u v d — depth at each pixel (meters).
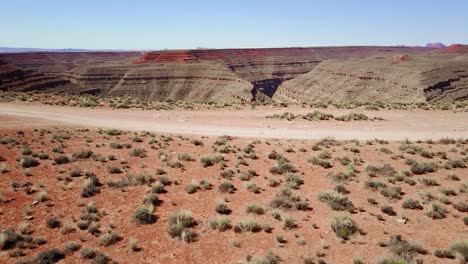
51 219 15.48
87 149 25.50
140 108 47.41
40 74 168.75
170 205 17.59
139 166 22.61
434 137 29.84
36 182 19.47
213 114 42.06
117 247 14.07
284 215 16.25
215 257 13.51
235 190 19.31
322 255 13.43
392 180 20.36
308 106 49.00
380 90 156.88
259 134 31.34
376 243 14.20
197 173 21.66
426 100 128.38
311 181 20.52
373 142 28.25
